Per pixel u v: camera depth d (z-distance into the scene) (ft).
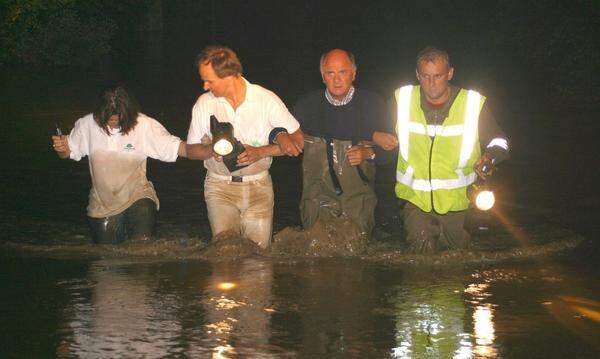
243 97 19.06
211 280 17.90
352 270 18.61
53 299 16.87
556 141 33.06
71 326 15.66
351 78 19.36
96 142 19.86
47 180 26.84
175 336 15.28
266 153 18.78
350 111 19.58
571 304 16.76
